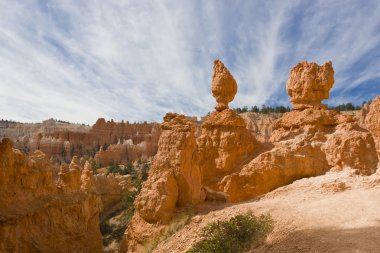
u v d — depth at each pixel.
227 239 13.64
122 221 44.62
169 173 20.42
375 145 23.28
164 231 18.83
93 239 19.72
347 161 25.06
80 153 129.38
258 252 12.56
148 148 114.25
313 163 26.64
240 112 132.25
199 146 29.31
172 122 22.53
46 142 124.25
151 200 19.78
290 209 16.75
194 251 13.67
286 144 28.09
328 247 11.05
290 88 32.31
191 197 20.64
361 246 10.62
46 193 16.23
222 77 31.19
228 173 27.95
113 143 138.75
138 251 19.27
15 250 12.51
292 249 11.72
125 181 61.44
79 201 18.11
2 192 13.12
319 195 19.80
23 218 13.27
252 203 19.69
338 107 114.81
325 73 31.02
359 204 15.82
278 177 26.41
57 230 15.56
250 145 29.09
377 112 23.12
